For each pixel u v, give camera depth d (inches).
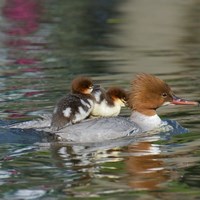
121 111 637.3
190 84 732.7
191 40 1022.4
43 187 434.6
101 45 994.7
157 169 466.6
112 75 781.9
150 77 575.8
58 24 1181.7
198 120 596.7
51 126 556.1
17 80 760.3
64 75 784.9
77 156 499.5
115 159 490.9
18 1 1398.9
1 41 1033.5
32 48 975.6
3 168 472.1
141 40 1031.6
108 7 1328.7
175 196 418.0
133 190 427.8
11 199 415.2
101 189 430.0
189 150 510.3
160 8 1278.3
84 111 572.1
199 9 1280.8
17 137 543.5
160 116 612.1
